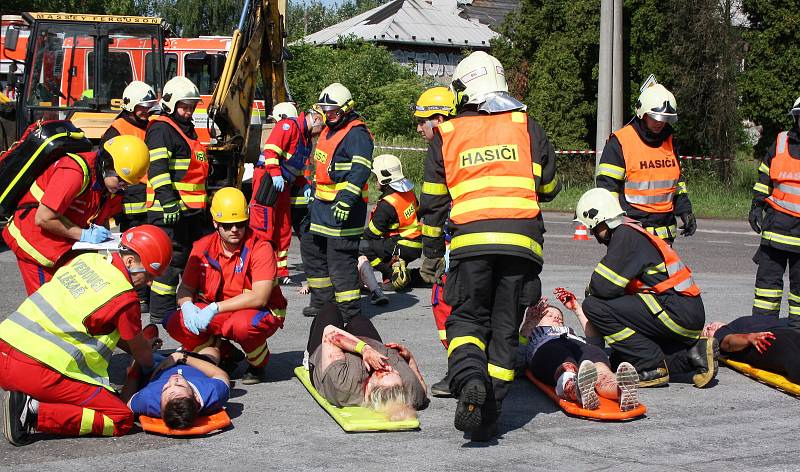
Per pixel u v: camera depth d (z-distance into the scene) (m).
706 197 22.27
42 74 13.71
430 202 5.01
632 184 6.82
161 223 7.65
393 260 9.91
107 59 13.82
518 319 4.85
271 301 6.00
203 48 17.00
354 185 7.35
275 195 9.11
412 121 30.55
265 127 15.04
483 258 4.71
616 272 5.84
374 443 4.75
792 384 5.85
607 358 5.69
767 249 7.51
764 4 22.34
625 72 24.14
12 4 33.38
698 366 5.90
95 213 5.58
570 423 5.15
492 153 4.82
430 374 6.28
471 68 5.02
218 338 5.95
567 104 24.55
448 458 4.50
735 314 8.52
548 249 13.51
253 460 4.46
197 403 4.90
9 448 4.64
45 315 4.68
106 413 4.78
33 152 5.36
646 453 4.60
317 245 8.09
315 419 5.20
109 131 7.82
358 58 32.84
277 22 14.71
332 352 5.39
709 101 23.52
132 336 4.84
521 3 26.69
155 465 4.38
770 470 4.34
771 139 23.73
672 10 23.25
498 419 5.22
